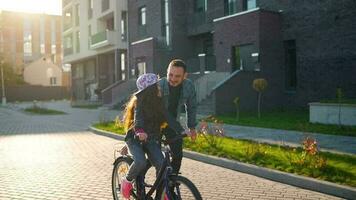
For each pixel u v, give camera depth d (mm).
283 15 21250
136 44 31328
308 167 7453
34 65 76000
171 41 29438
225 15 25953
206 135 10812
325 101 14977
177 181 4355
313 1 19844
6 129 18016
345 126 13195
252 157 8641
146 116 4773
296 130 13211
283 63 21312
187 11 29734
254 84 17328
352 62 18297
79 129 17344
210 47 28625
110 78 41312
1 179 7688
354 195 6082
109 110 29312
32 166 8953
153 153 4750
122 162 5293
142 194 4816
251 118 17219
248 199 6148
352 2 18250
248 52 21328
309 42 20094
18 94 62562
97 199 6203
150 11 32062
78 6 47062
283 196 6312
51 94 65188
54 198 6312
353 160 7977
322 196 6312
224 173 8055
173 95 5145
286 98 21156
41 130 17172
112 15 39156
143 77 4828
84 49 45094
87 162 9352
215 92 19047
